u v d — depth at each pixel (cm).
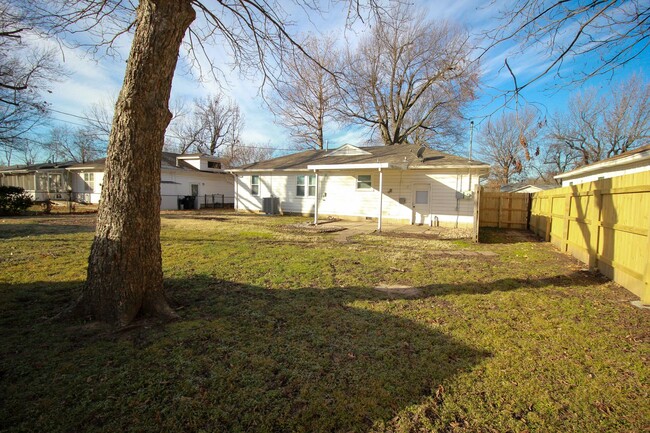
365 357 285
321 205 1750
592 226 639
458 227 1395
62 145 3731
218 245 839
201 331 330
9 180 2952
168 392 229
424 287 509
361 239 1023
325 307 408
